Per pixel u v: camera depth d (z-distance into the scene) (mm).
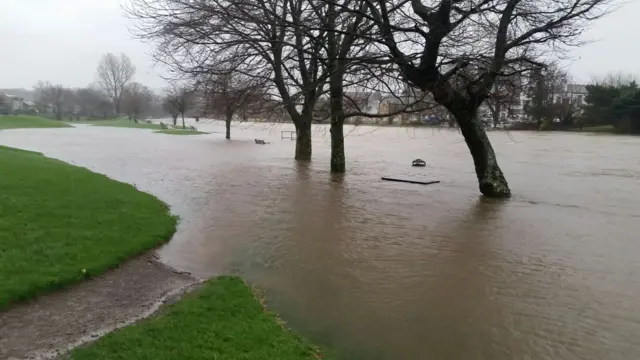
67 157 28719
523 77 15328
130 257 8781
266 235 11258
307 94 20453
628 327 6672
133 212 11797
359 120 24438
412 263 9391
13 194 11945
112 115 126562
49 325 5832
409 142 54969
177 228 11523
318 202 15680
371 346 5891
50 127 73125
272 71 20938
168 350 5121
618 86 81312
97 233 9531
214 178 21062
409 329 6430
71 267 7570
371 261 9461
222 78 19781
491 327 6582
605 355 5875
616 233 12117
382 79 15602
